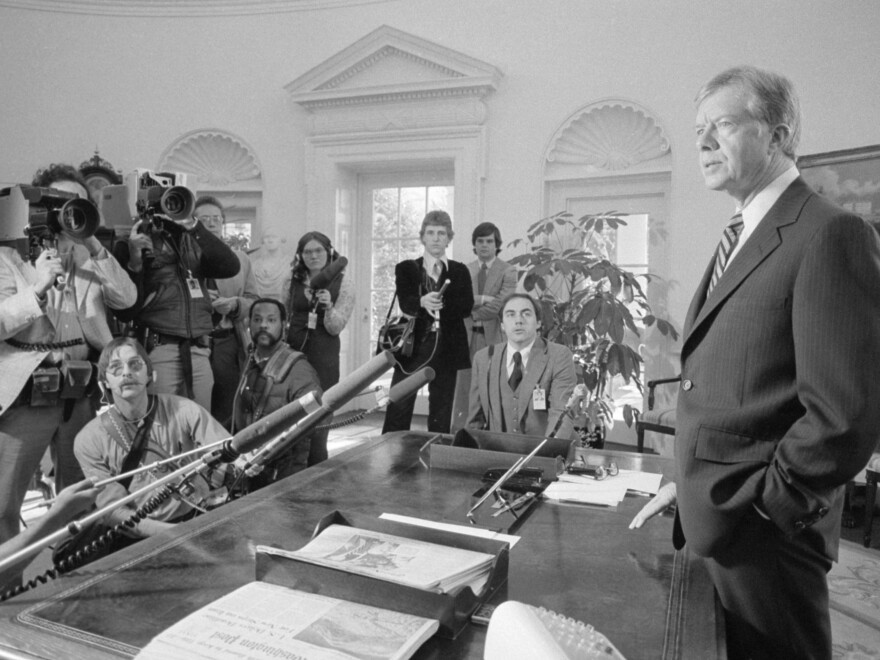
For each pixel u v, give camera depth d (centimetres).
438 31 548
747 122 117
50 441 243
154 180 292
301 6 580
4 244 240
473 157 534
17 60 604
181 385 294
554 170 525
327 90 555
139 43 604
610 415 453
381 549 111
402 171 596
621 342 425
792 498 104
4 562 97
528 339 271
